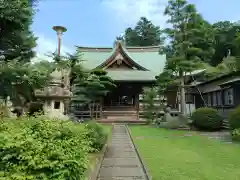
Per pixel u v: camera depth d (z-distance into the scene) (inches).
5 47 377.7
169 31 649.6
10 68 310.8
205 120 561.6
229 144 390.9
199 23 633.0
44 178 108.5
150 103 737.6
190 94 904.9
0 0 308.0
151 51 1164.5
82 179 138.4
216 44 1222.3
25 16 346.3
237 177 217.6
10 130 131.3
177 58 601.3
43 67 390.3
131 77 833.5
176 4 634.8
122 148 373.1
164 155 311.3
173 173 230.8
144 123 746.8
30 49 415.2
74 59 640.4
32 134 132.8
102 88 676.1
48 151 120.1
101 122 752.3
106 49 1155.9
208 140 433.1
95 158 289.6
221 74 686.5
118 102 877.8
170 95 882.8
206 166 255.1
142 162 276.4
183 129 589.3
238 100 609.9
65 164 118.8
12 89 334.0
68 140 142.8
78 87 660.1
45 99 444.8
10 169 107.9
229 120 478.3
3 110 351.3
